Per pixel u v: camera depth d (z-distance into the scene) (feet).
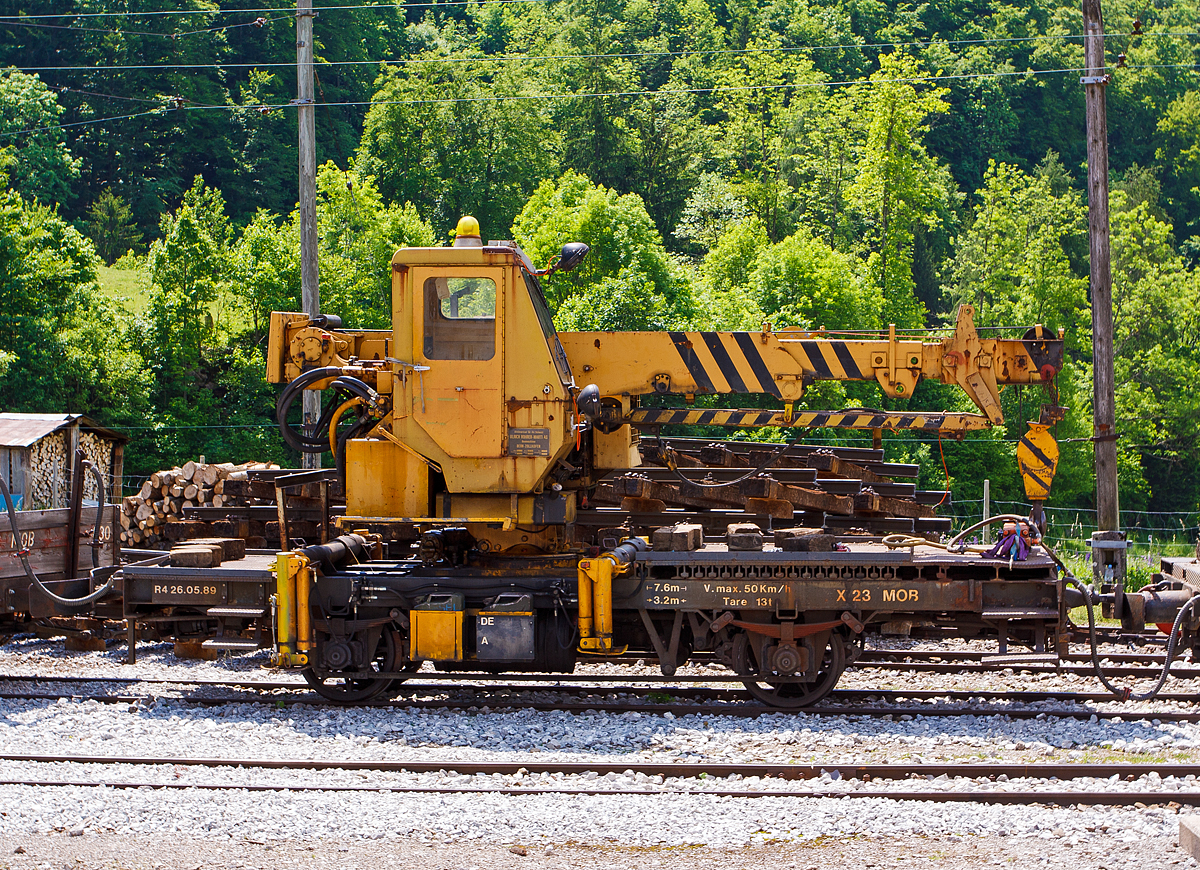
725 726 43.34
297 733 42.68
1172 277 268.21
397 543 57.36
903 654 55.93
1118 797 33.81
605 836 31.32
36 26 357.82
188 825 32.50
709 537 54.49
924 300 317.22
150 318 195.72
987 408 47.26
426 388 45.21
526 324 44.93
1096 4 84.38
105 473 80.84
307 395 84.33
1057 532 174.29
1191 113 401.90
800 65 376.27
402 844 31.07
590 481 49.39
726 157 366.84
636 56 438.81
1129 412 249.96
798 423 48.24
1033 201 275.39
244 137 365.81
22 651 59.57
